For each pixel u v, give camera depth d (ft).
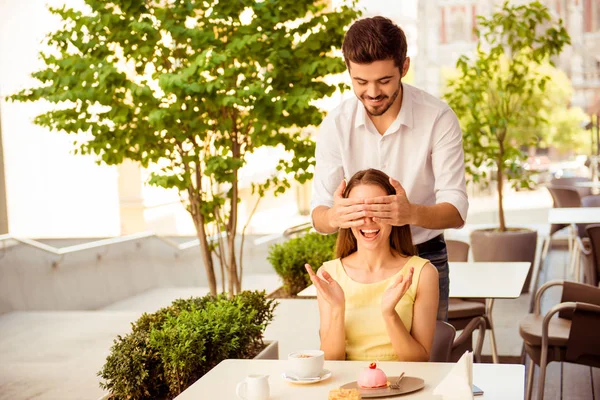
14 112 28.63
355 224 7.83
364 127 9.52
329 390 6.63
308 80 16.02
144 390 9.86
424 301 8.13
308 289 13.52
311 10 16.65
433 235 9.81
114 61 15.81
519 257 23.70
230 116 16.83
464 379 5.85
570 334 11.12
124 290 27.86
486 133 24.31
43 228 29.60
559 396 13.94
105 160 16.74
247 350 11.47
